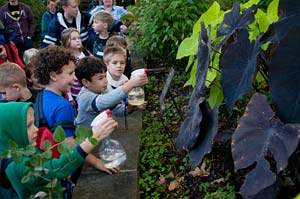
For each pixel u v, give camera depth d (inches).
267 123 61.8
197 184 117.4
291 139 57.7
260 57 80.4
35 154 70.4
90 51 198.2
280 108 61.8
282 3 63.2
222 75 71.9
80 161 74.5
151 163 133.3
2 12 248.7
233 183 105.7
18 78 107.5
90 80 115.4
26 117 74.2
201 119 72.9
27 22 253.4
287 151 57.1
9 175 71.9
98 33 189.6
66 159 73.5
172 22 191.5
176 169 128.2
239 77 70.4
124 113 139.8
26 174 70.5
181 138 80.4
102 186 104.7
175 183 120.3
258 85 89.1
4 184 74.4
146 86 204.8
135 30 214.4
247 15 76.9
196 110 75.8
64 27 193.5
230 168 97.3
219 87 86.5
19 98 109.1
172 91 182.7
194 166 73.9
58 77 99.1
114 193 101.7
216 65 85.7
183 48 96.8
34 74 103.0
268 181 57.1
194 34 97.4
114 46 139.6
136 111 155.8
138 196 104.3
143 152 139.4
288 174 72.4
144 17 200.2
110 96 110.9
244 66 70.3
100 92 117.6
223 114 110.7
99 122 79.8
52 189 72.7
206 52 81.0
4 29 177.0
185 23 188.5
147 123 161.2
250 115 63.2
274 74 62.3
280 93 61.9
